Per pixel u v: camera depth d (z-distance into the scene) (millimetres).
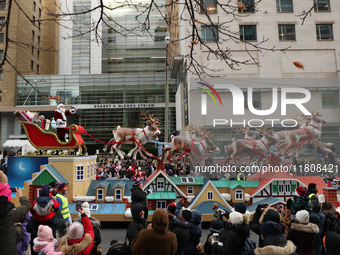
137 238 3299
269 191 9898
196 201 9578
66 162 10070
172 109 48094
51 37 53844
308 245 4121
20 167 10820
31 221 4957
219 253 4121
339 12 18844
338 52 18156
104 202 10117
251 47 15969
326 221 5113
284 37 18109
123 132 10781
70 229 3580
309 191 6367
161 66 55781
